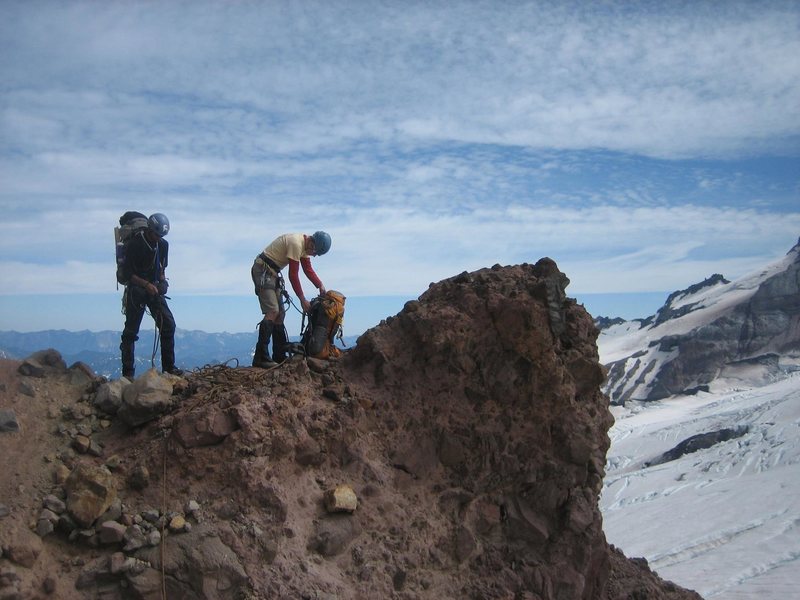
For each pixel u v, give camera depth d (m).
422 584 10.38
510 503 11.48
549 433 11.75
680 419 182.88
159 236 12.66
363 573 9.95
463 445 11.59
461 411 11.75
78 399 11.11
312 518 10.09
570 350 12.22
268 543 9.37
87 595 8.66
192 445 10.01
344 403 11.39
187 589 8.90
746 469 131.00
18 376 11.09
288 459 10.38
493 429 11.69
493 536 11.30
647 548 102.81
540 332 11.62
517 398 11.81
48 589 8.53
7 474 9.52
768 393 187.25
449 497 11.29
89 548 9.08
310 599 9.13
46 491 9.44
